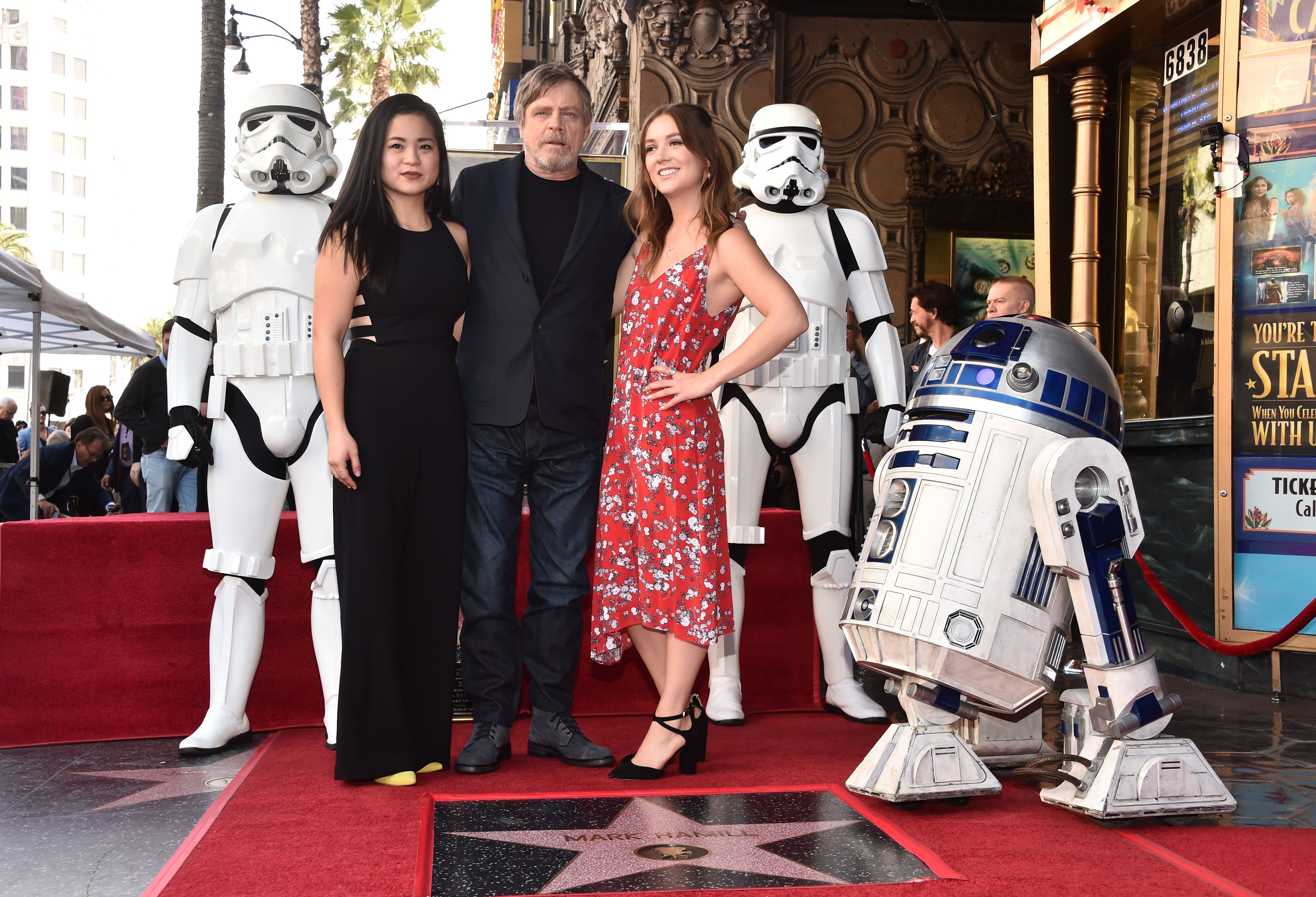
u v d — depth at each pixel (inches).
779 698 164.7
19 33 3496.6
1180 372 220.8
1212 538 193.3
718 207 116.3
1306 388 179.3
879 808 104.1
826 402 154.8
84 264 3700.8
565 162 127.0
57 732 140.8
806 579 166.6
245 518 135.0
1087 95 243.6
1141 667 100.4
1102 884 82.5
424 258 119.0
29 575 140.9
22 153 3518.7
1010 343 108.9
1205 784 100.5
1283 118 182.2
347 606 114.2
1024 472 104.4
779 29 342.0
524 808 103.7
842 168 354.0
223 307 134.4
